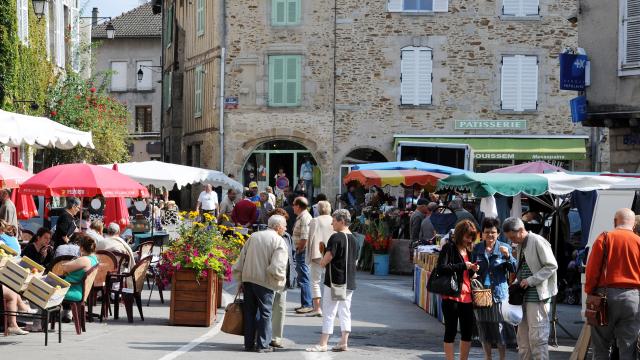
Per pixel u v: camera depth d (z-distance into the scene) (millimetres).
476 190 14359
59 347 11328
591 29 22031
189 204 37125
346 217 11945
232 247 14789
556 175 14672
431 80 31609
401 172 23938
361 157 32000
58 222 16578
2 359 10328
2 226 14172
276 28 32031
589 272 9984
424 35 31625
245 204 20984
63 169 15625
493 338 10883
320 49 31859
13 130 14852
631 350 9914
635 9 21062
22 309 12766
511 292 10633
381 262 22859
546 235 18469
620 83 21375
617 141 22484
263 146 32469
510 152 30969
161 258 14586
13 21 23531
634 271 9875
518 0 31531
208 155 33156
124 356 10781
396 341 12867
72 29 32219
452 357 10648
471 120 31516
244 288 11680
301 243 15609
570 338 13742
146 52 57688
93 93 29938
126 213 19234
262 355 11297
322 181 31812
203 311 13672
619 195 12938
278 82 32062
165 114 42500
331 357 11367
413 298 17688
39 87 26719
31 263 12000
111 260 13883
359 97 31734
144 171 22125
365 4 31719
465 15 31562
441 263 10648
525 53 31531
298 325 14234
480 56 31531
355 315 15445
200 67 34375
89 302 13852
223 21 32312
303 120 31859
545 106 31500
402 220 23938
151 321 14141
